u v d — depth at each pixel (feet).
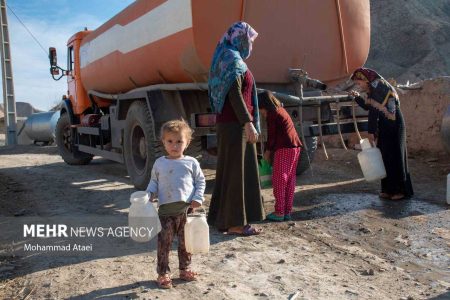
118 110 26.84
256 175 15.81
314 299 11.09
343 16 22.82
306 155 25.90
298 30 21.68
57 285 12.16
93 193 24.57
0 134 113.50
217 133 15.65
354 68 23.43
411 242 15.29
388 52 110.01
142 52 23.98
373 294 11.37
